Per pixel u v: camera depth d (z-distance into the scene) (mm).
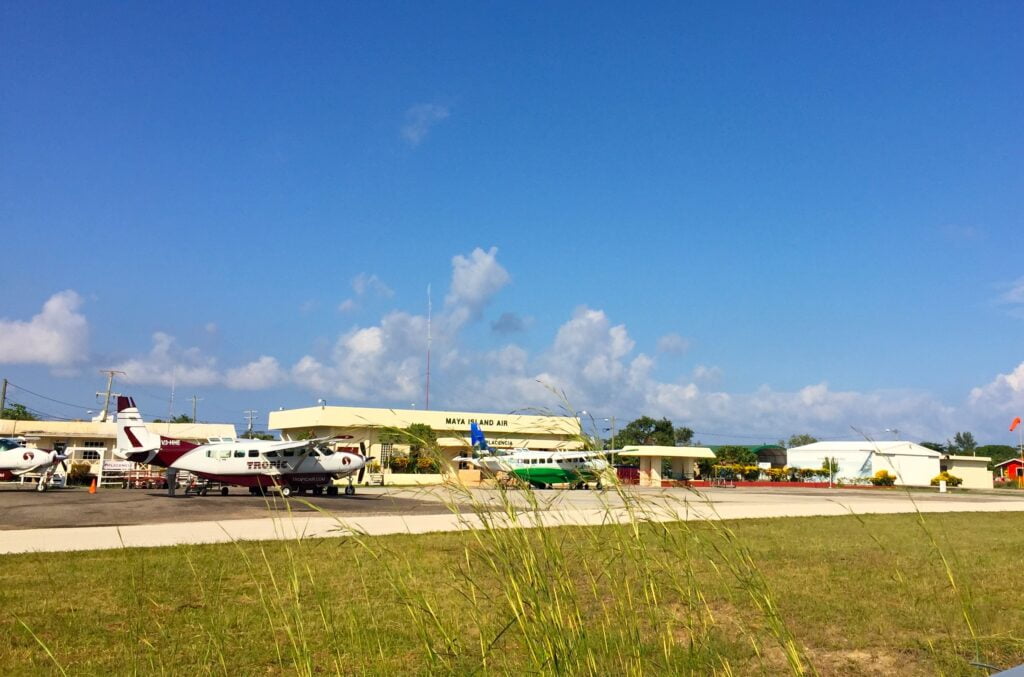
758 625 6820
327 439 28516
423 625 3748
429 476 38938
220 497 26969
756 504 27219
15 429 48719
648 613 3424
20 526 15297
